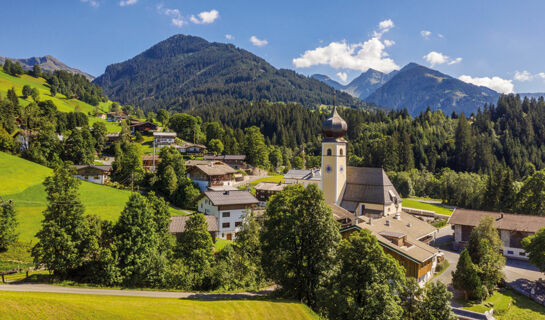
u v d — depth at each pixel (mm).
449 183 138000
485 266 54406
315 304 40375
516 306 51281
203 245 51250
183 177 105750
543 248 58312
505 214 78000
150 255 47344
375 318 31234
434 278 58344
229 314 34969
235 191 85500
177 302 37438
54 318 26109
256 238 59875
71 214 45750
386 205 85375
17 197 72000
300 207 41750
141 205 48312
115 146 150125
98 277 45781
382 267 33750
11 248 52406
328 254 39750
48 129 122688
